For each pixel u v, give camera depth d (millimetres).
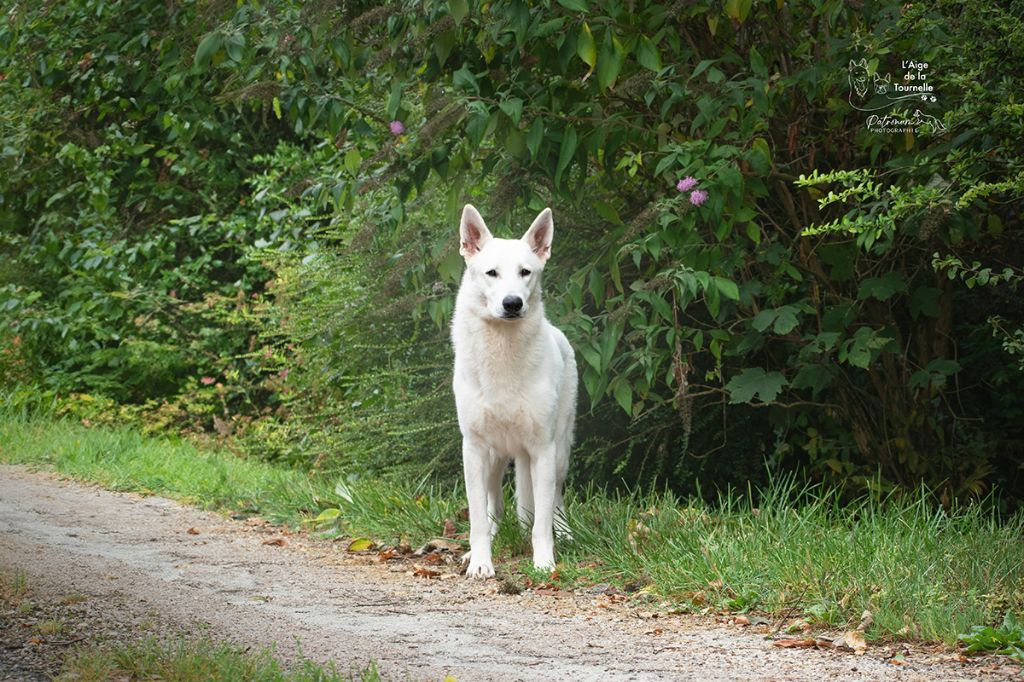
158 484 14648
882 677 6906
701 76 11477
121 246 21312
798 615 8492
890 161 10719
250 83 13078
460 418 10555
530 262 10242
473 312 10344
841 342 12219
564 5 9820
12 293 21609
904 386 12930
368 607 8719
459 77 10688
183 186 23188
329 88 13648
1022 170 9141
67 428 19000
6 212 23406
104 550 10469
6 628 7227
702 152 10984
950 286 12805
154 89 16656
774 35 12062
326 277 16625
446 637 7773
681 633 8117
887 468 13016
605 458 13828
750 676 6883
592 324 11906
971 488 12680
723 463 14258
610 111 12258
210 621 7754
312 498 13336
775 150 12055
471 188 13125
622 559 10086
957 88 10680
